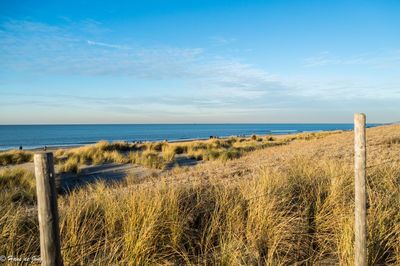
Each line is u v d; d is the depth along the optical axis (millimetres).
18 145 53562
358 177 3176
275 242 3943
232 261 3646
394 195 5340
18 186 10430
